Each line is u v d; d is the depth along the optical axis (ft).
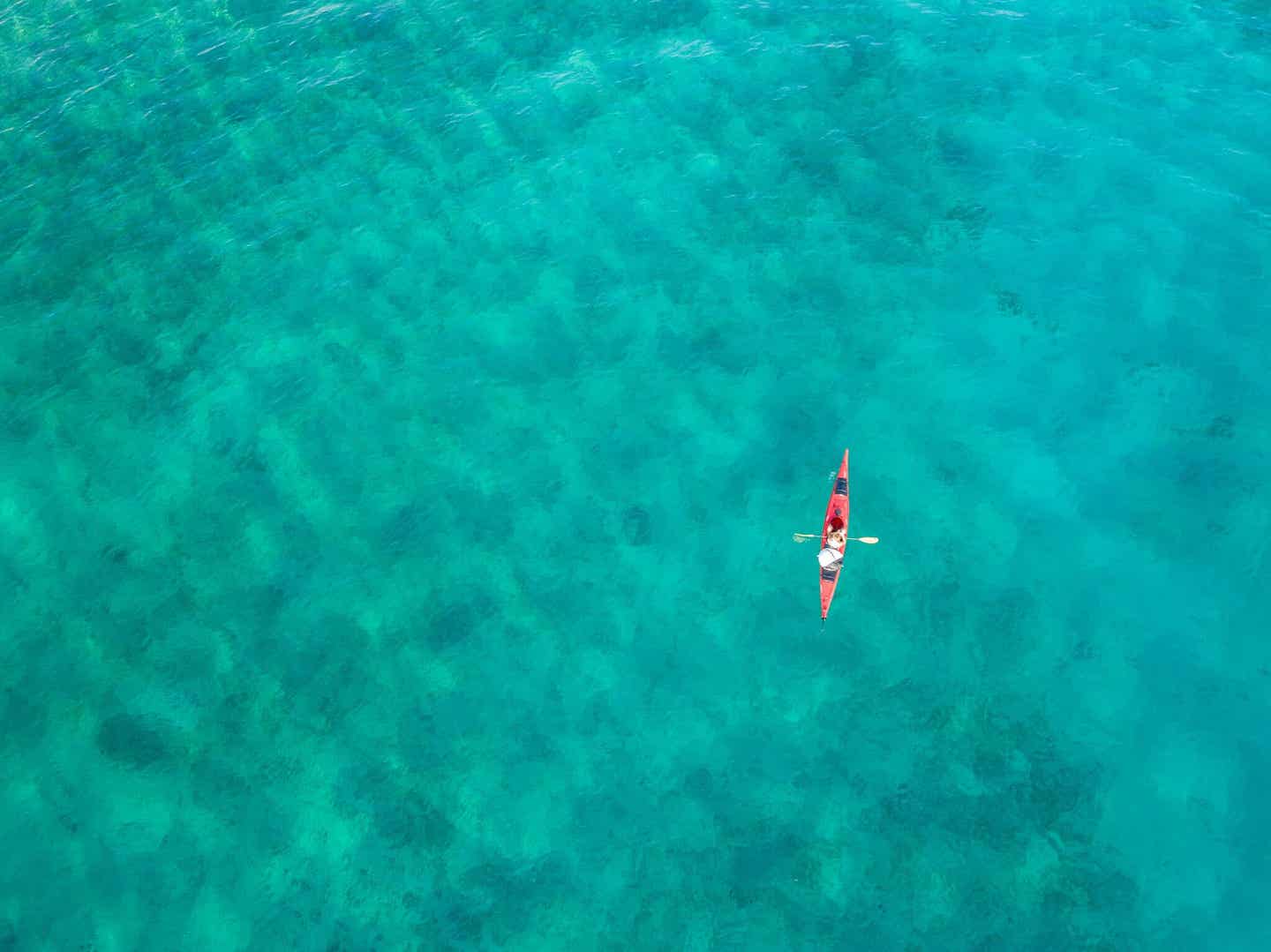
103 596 86.63
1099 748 75.41
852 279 104.01
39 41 132.46
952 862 71.31
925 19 128.67
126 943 70.08
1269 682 77.71
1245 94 116.37
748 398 96.58
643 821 74.43
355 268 107.96
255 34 132.26
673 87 122.52
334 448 94.89
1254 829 71.26
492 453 94.17
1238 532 84.99
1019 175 111.04
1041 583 83.76
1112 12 127.24
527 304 104.12
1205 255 102.37
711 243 107.86
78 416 97.96
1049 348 97.35
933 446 92.27
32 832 74.38
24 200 115.44
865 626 82.64
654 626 83.71
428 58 128.16
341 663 82.64
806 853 72.38
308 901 71.87
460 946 70.03
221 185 115.85
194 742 78.79
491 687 81.10
